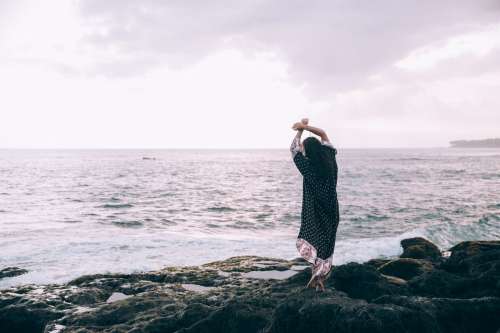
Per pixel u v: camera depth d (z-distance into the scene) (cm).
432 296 655
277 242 1561
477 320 537
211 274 937
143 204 3128
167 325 551
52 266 1199
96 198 3434
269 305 559
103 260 1263
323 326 475
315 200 509
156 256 1316
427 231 1855
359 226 2205
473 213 2600
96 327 594
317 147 505
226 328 527
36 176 5888
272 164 10919
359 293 639
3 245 1527
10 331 694
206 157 17725
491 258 782
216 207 2989
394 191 3925
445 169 7812
